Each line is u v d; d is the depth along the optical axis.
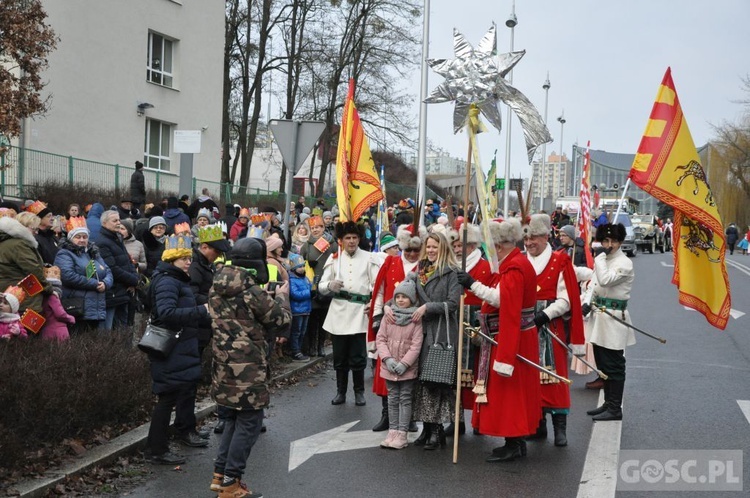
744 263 33.22
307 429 7.91
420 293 7.34
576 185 53.12
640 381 10.30
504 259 6.96
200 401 8.45
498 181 26.75
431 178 61.41
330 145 38.06
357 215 10.52
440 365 7.00
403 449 7.23
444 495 5.95
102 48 24.86
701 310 8.81
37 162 18.89
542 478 6.38
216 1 30.03
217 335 5.83
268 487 6.12
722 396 9.43
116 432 7.12
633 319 15.93
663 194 8.91
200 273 7.42
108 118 25.20
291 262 10.93
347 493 5.99
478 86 7.43
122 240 9.77
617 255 8.52
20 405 6.26
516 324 6.63
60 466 6.13
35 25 17.61
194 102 29.19
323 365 11.42
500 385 6.79
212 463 6.71
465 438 7.69
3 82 17.06
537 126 7.49
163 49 28.00
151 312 6.68
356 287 9.04
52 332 7.83
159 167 27.86
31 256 7.70
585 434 7.80
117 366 7.43
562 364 7.56
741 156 58.56
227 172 36.56
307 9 35.78
